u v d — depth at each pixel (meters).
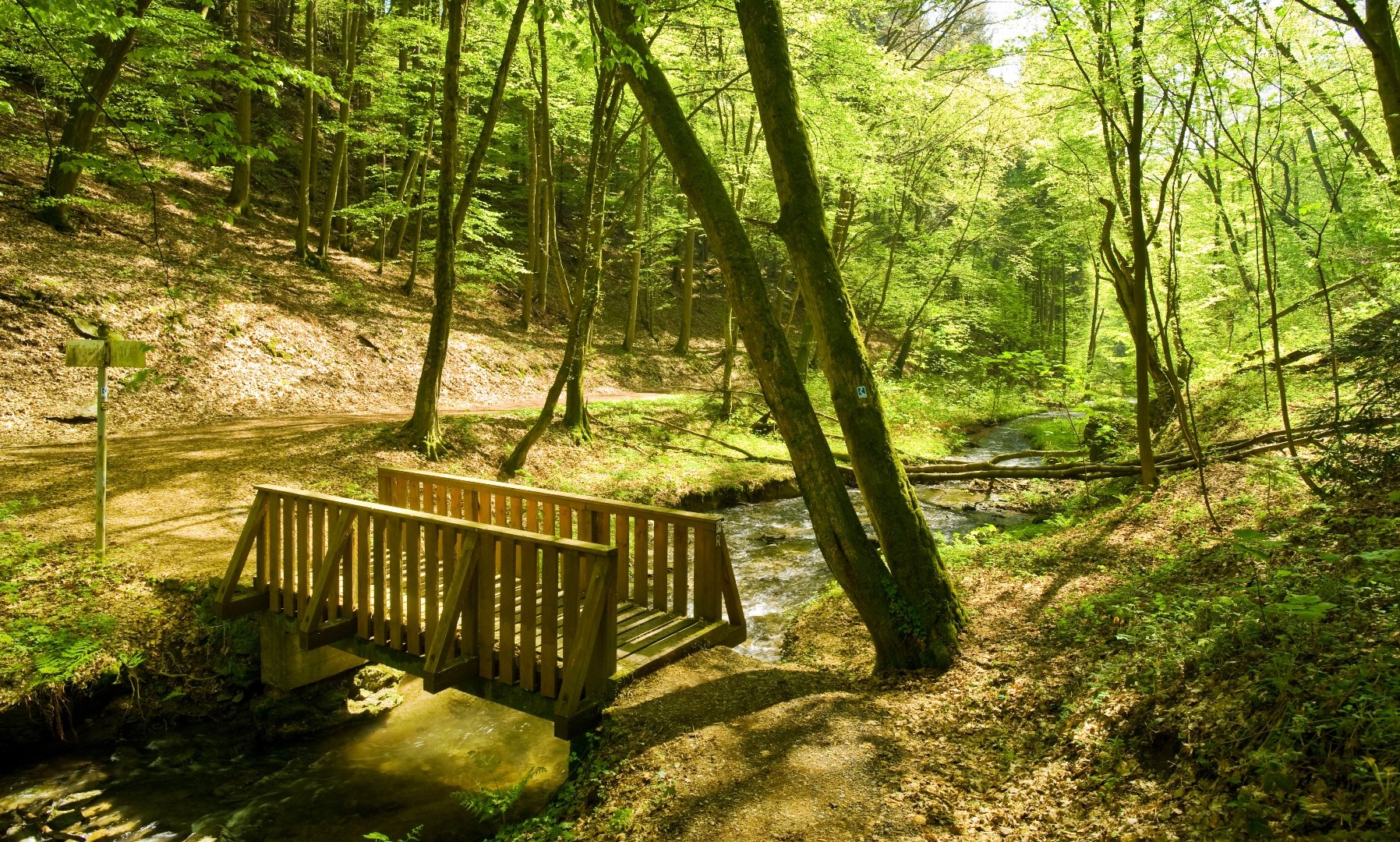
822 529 5.25
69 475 9.12
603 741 4.17
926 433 19.62
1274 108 7.46
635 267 25.17
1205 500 6.93
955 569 7.45
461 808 4.89
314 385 15.19
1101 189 10.78
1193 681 3.61
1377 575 3.91
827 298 5.32
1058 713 4.01
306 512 5.75
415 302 20.53
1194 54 6.77
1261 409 9.68
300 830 4.64
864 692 4.73
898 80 14.70
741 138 18.39
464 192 12.20
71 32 10.05
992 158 20.47
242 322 15.12
